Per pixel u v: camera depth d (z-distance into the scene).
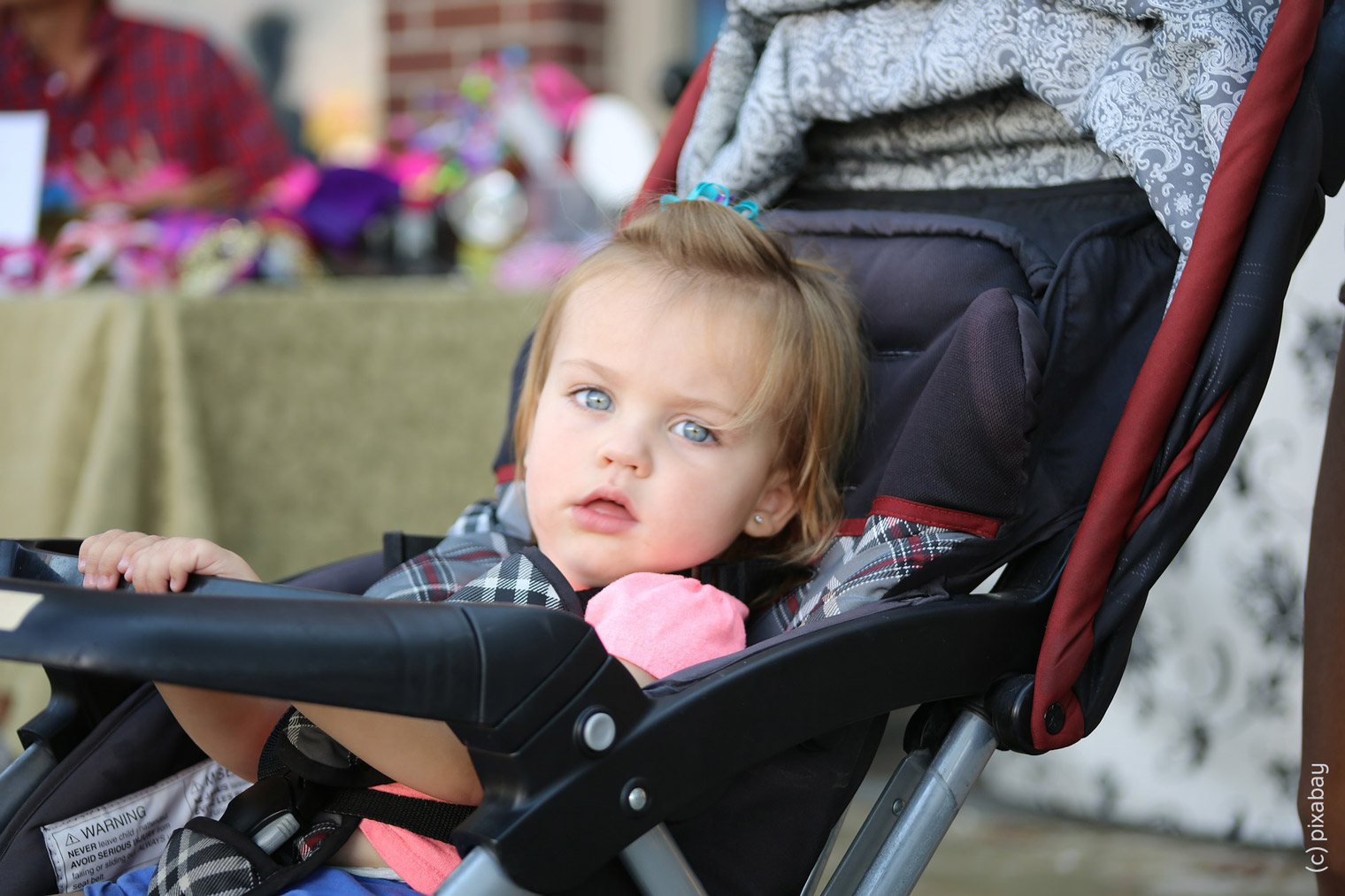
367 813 0.96
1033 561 1.07
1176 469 0.98
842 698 0.89
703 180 1.40
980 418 1.01
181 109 2.86
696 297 1.10
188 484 1.80
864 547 1.05
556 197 2.47
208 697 1.02
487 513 1.31
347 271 2.37
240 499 1.92
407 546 1.21
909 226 1.25
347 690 0.69
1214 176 0.99
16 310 1.93
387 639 0.70
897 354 1.22
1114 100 1.10
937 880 1.89
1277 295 0.97
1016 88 1.25
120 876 1.05
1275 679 1.91
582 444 1.08
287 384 1.98
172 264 2.07
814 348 1.15
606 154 2.47
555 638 0.76
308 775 0.98
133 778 1.06
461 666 0.72
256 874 0.95
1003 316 1.03
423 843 0.96
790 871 0.95
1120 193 1.20
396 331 2.10
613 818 0.77
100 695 1.07
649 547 1.08
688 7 3.77
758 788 0.91
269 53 4.31
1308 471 1.84
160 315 1.81
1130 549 0.99
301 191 2.34
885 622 0.92
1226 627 1.94
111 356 1.79
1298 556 1.87
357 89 4.16
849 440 1.19
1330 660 1.14
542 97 2.54
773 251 1.17
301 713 0.99
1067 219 1.22
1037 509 1.06
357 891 0.91
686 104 1.45
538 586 0.94
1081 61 1.14
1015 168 1.28
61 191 2.16
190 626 0.66
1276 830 1.95
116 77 2.84
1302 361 1.82
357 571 1.23
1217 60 1.04
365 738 0.87
